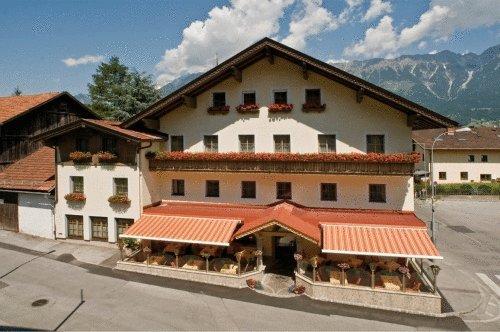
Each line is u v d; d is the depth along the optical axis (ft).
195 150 82.99
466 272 73.77
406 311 56.03
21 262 74.13
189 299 59.36
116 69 196.85
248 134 79.25
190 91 77.30
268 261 76.48
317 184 75.66
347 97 73.51
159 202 85.25
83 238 85.15
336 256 71.31
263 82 77.97
